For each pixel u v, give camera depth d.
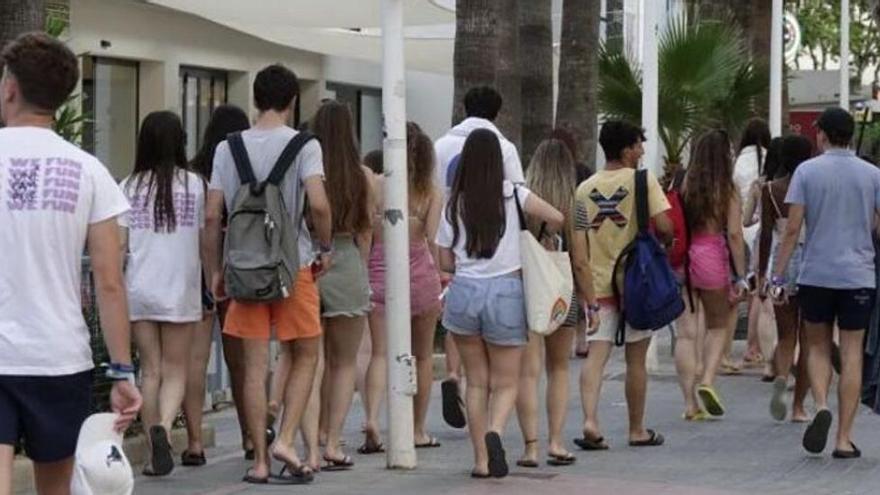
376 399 29.20
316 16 56.34
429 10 54.81
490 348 26.16
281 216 24.30
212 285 25.55
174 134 25.69
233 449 29.75
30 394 15.21
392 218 26.98
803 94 102.38
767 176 34.47
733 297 33.59
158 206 25.52
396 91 26.88
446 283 28.77
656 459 29.03
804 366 33.16
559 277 25.67
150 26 58.12
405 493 25.03
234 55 65.38
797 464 28.59
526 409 27.70
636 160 29.89
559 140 27.27
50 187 15.30
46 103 15.55
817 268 28.28
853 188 28.08
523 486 25.80
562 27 56.59
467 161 25.66
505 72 46.28
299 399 25.44
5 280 15.20
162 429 25.66
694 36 61.09
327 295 26.19
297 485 25.50
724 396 37.72
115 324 15.59
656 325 29.36
